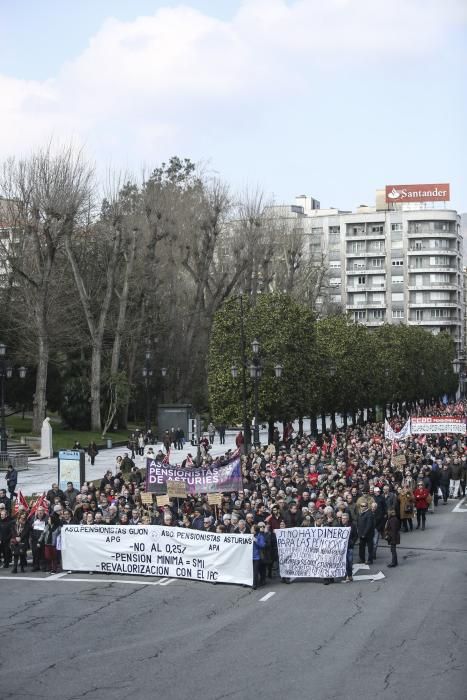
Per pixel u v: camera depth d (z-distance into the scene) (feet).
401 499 109.09
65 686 50.70
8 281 263.90
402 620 64.59
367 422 289.94
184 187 289.74
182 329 293.84
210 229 284.61
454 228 584.40
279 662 54.60
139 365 291.99
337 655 55.88
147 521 86.74
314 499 96.48
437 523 116.98
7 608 70.74
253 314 209.97
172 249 277.03
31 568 88.79
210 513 90.74
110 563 84.58
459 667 52.85
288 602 71.97
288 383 205.16
